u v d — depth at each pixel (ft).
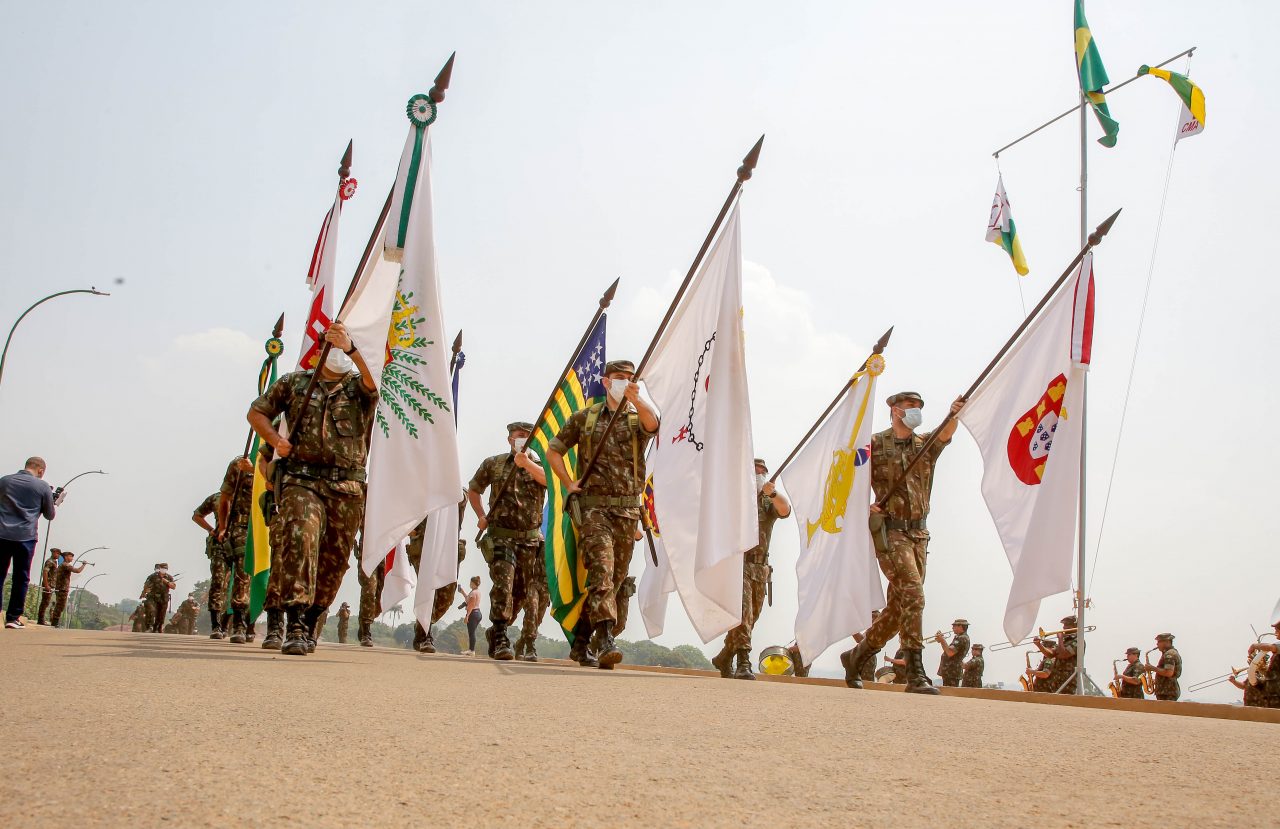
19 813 6.86
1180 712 23.12
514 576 42.24
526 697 16.17
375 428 27.20
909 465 33.09
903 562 32.65
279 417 27.58
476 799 7.89
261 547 37.70
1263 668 45.75
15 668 16.76
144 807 7.16
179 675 16.92
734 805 8.07
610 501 32.55
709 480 28.45
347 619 83.51
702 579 28.25
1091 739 13.29
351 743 10.18
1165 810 8.44
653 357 30.35
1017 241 42.47
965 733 13.44
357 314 27.76
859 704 18.12
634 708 15.11
